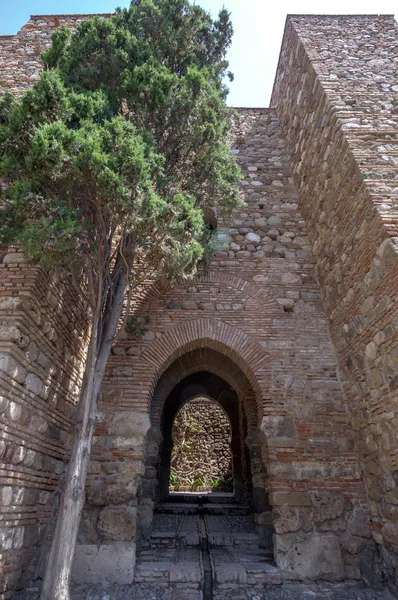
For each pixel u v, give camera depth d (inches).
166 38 320.2
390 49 375.6
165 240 234.1
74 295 290.7
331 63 361.7
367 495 274.7
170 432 564.4
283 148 451.2
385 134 288.4
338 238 310.3
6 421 199.3
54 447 257.6
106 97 253.9
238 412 576.7
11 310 216.2
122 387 304.8
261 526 329.4
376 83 333.4
